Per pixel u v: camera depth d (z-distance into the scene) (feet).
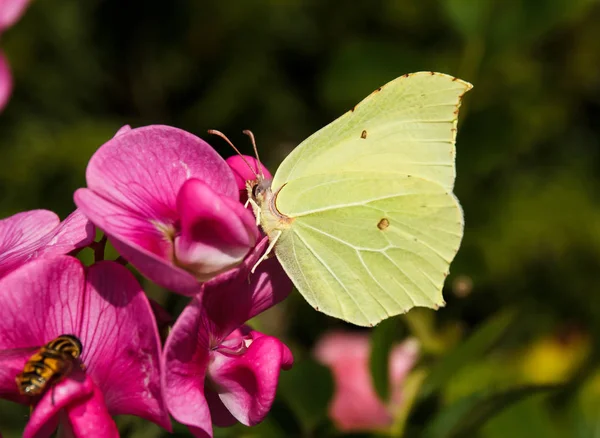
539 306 1.75
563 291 1.79
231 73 2.19
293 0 2.16
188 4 2.23
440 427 1.16
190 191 1.05
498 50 1.28
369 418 1.25
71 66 2.21
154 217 1.07
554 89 2.02
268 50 2.20
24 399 1.04
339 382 1.26
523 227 1.81
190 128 2.20
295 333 1.45
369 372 1.19
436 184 1.13
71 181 1.84
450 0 1.28
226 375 1.07
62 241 1.07
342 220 1.13
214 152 1.08
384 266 1.14
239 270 1.06
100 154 1.06
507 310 1.18
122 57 2.31
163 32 2.28
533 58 1.94
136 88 2.34
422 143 1.13
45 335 1.04
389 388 1.19
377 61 1.38
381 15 2.09
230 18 2.20
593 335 1.53
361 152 1.14
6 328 1.03
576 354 1.47
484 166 1.30
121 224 1.05
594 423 1.32
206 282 1.05
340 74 1.38
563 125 2.00
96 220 1.03
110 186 1.06
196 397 1.05
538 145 1.98
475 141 1.30
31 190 1.84
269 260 1.11
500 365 1.44
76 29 2.19
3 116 2.04
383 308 1.15
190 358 1.05
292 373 1.18
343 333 1.36
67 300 1.04
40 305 1.04
